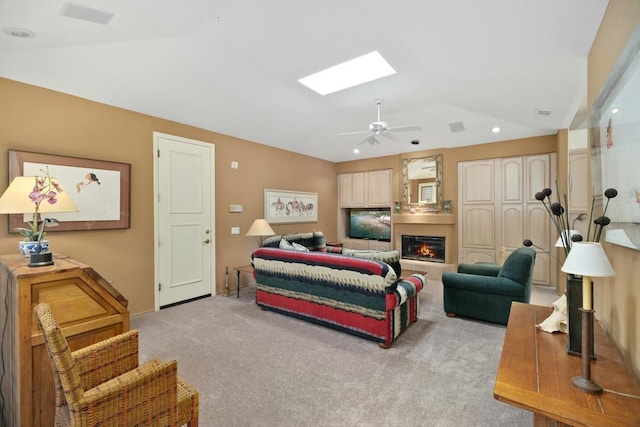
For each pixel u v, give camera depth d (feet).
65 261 5.99
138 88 10.66
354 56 9.02
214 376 7.59
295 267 11.14
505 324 10.76
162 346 9.23
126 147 11.75
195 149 14.28
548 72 8.39
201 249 14.46
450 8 6.19
